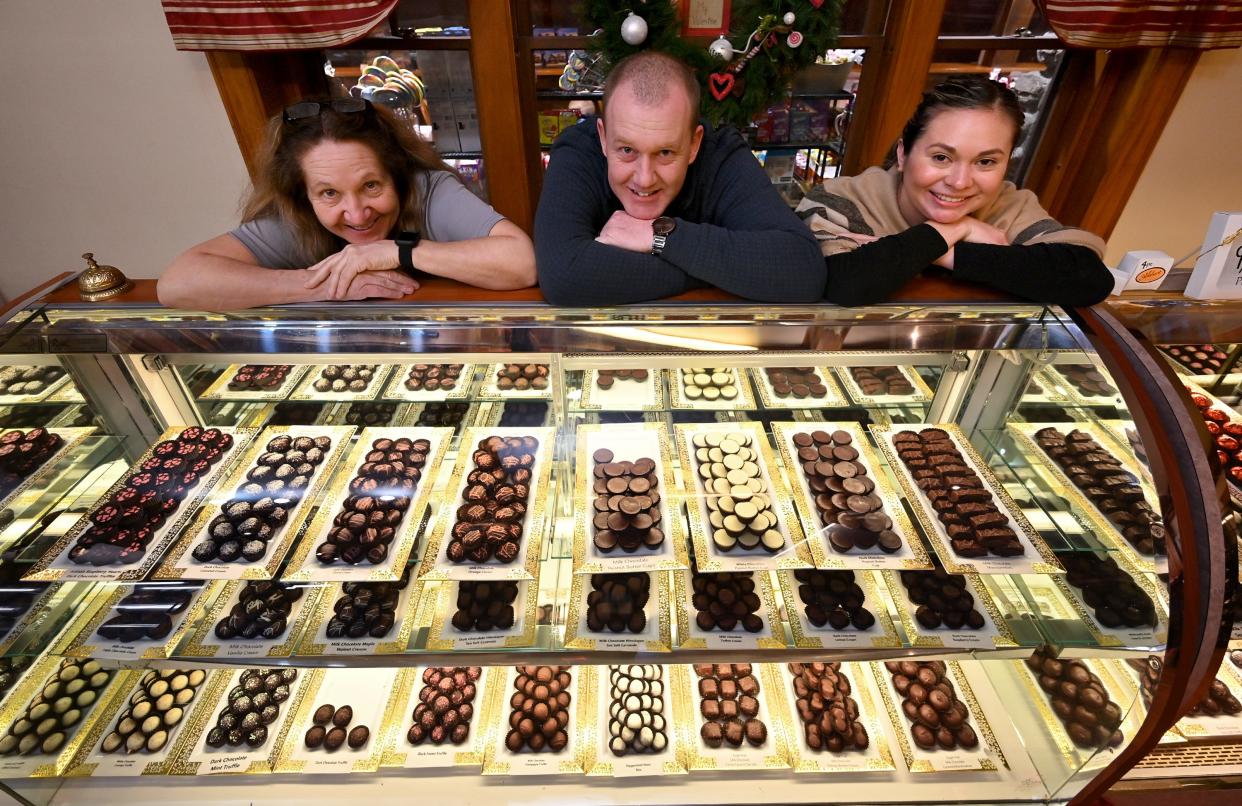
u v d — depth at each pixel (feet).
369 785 4.32
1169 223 10.75
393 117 4.66
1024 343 3.95
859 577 4.31
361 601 4.14
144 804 4.20
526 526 4.28
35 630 3.93
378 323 3.97
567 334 3.94
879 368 4.94
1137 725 3.50
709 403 4.98
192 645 3.95
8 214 10.05
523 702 4.70
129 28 8.56
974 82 4.05
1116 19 8.36
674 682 4.83
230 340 4.01
